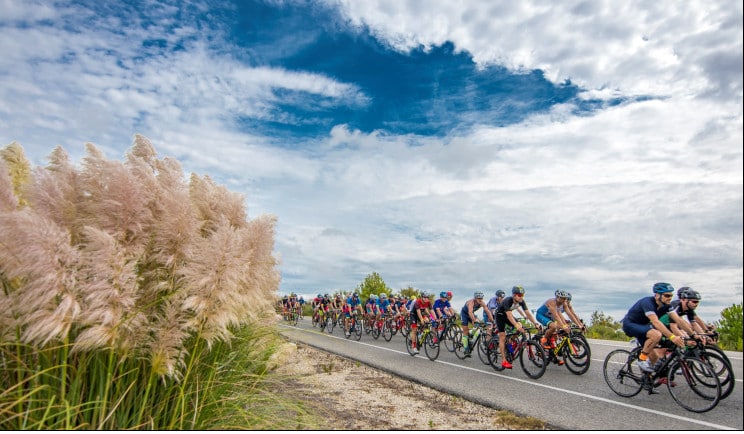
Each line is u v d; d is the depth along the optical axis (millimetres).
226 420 4375
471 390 8062
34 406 3502
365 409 6461
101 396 3631
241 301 4223
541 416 6340
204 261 3818
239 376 4980
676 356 7102
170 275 4203
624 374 7676
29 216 3232
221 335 4086
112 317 3402
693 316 7879
